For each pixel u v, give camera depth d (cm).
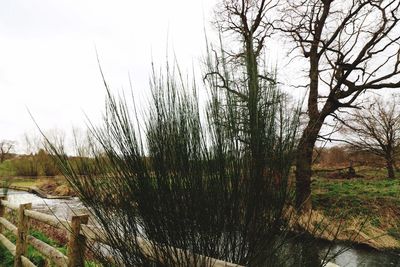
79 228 278
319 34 1459
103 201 197
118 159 189
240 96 188
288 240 184
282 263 181
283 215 191
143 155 186
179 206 178
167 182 180
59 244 708
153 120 188
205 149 186
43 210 1342
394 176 2125
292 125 192
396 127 2059
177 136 184
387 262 724
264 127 184
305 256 179
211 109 189
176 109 188
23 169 3412
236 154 185
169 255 176
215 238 182
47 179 2950
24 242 447
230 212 182
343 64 1365
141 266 187
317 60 1387
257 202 178
